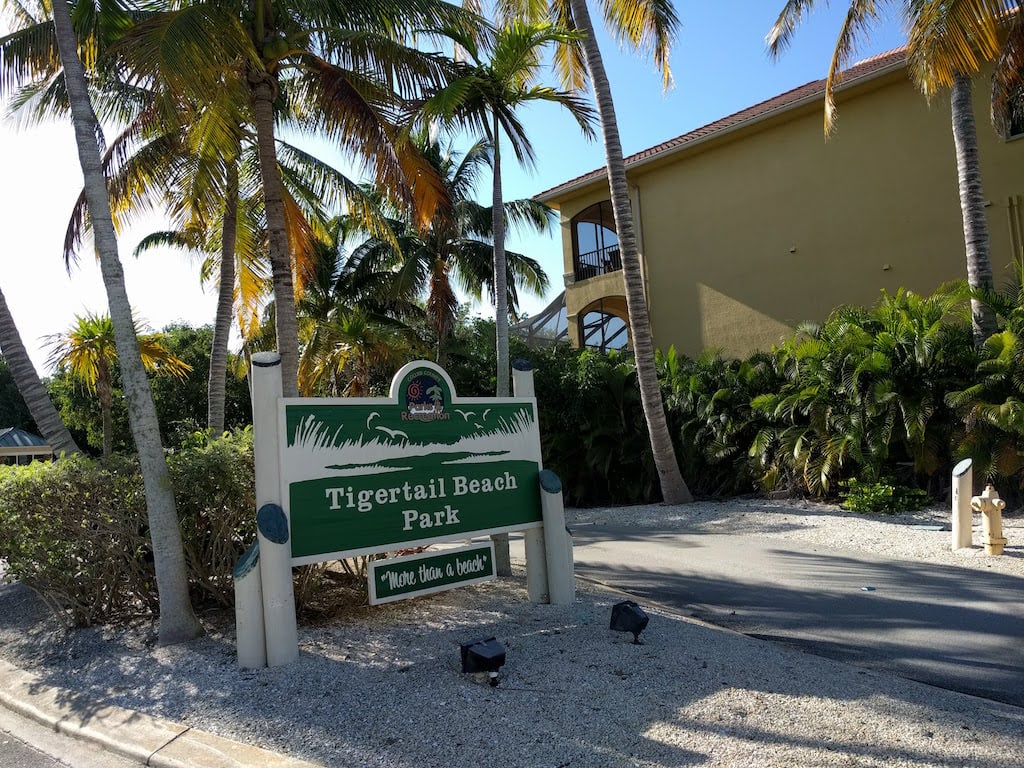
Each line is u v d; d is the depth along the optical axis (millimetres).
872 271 17797
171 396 30203
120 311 6512
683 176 21672
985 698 4762
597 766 3787
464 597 7422
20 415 43531
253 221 14758
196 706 4914
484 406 7016
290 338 10539
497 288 13195
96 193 6668
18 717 5430
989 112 16219
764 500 14211
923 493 12172
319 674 5270
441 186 11836
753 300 19938
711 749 3912
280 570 5547
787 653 5594
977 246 12664
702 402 15484
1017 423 10758
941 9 10953
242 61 10109
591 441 17875
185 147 12164
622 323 23984
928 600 6977
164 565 6363
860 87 17625
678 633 6051
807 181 18984
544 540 7180
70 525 6902
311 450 5922
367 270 24359
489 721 4359
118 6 9742
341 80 10492
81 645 6660
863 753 3811
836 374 13062
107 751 4613
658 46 15070
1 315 9344
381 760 3979
